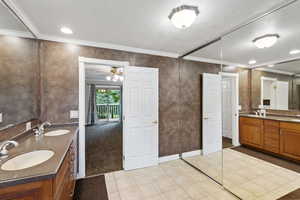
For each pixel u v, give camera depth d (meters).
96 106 7.72
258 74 3.00
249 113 3.28
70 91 2.31
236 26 1.87
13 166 1.04
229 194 1.89
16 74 1.64
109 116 8.25
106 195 1.90
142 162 2.70
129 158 2.61
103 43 2.47
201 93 3.31
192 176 2.36
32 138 1.65
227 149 3.11
